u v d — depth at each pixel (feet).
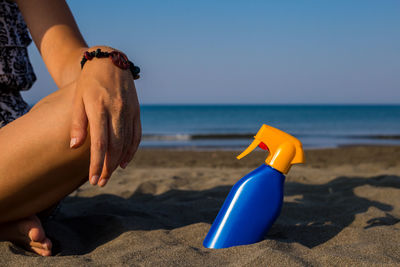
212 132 63.10
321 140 41.81
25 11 3.63
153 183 8.67
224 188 7.72
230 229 3.43
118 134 2.64
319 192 7.23
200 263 3.04
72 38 3.55
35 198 3.01
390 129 67.87
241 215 3.43
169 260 3.09
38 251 3.44
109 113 2.63
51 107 2.79
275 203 3.44
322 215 5.25
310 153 22.16
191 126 87.45
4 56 3.70
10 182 2.77
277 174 3.48
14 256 3.18
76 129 2.53
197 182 9.08
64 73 3.30
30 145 2.71
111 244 3.73
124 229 4.13
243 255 3.15
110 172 2.68
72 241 3.97
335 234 4.04
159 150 27.81
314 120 111.14
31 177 2.80
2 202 2.90
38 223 3.42
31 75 4.12
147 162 18.43
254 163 17.46
